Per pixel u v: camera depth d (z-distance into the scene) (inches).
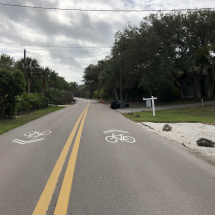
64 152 215.9
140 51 985.5
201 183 139.6
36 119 534.6
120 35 1192.8
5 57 1232.8
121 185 136.1
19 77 537.3
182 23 887.7
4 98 540.1
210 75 1055.0
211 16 849.5
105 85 1740.9
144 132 336.5
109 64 1551.4
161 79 945.5
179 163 180.7
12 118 543.8
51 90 1651.1
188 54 883.4
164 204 112.6
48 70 1349.7
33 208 109.7
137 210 106.7
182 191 127.7
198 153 212.4
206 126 388.8
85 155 204.7
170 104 1055.6
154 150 224.4
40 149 230.4
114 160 189.2
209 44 856.9
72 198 119.3
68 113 714.8
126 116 594.6
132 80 1275.8
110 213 104.3
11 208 109.7
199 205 111.7
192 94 1240.2
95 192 126.3
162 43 942.4
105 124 427.2
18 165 176.9
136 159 192.2
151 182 140.8
